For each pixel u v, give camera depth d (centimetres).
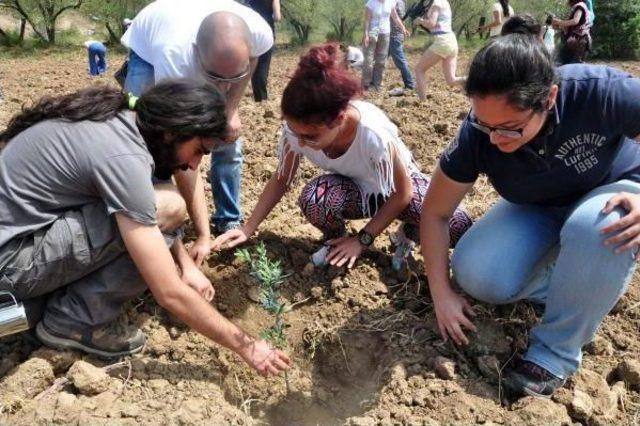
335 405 277
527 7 1470
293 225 357
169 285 222
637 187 236
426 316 288
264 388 278
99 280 241
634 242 216
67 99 230
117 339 256
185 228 346
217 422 236
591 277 223
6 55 1548
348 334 287
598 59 1416
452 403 241
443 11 731
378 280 312
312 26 2002
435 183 253
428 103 625
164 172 247
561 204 256
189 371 263
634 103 216
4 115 651
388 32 873
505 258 252
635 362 255
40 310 251
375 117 276
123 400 240
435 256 260
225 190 332
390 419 239
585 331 236
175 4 283
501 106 197
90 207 229
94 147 219
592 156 232
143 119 225
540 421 229
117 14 1853
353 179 307
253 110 589
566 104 220
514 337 274
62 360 248
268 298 266
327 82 239
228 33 254
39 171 224
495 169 242
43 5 1791
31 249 228
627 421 240
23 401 231
